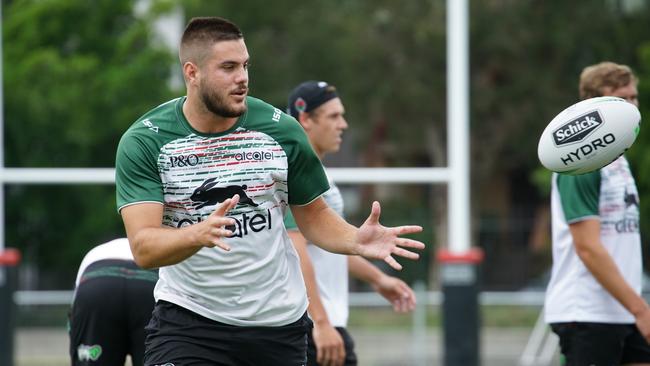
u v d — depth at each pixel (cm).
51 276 5244
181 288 1404
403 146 7569
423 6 6956
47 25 5859
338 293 1897
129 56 5809
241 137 1363
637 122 1527
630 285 1748
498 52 7394
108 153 5244
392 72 6862
